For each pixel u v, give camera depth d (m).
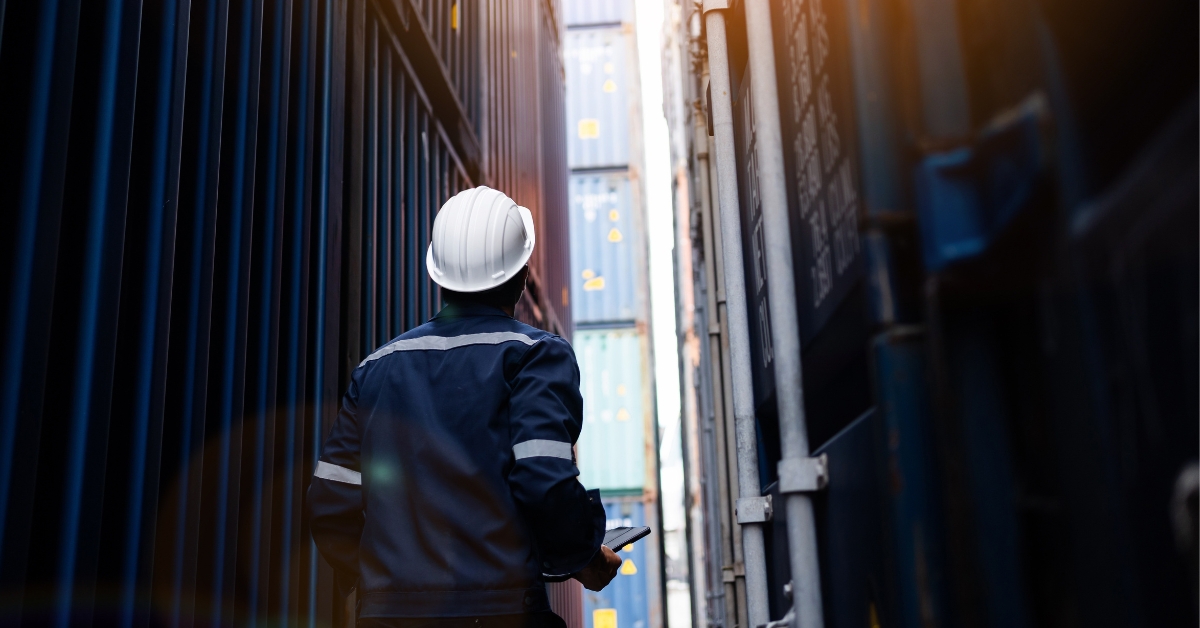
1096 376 0.67
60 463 1.69
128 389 1.92
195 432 2.16
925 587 0.82
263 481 2.54
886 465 0.86
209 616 2.20
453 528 1.70
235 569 2.34
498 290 1.97
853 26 0.93
